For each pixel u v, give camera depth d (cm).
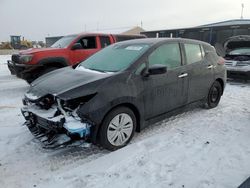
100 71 411
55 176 316
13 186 298
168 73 441
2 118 528
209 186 289
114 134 372
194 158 352
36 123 372
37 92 384
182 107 489
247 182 277
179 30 1886
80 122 333
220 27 1616
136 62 401
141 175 314
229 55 1026
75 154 372
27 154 372
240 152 367
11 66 845
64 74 416
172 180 302
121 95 366
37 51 771
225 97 709
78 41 863
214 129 454
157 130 451
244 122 491
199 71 512
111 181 303
